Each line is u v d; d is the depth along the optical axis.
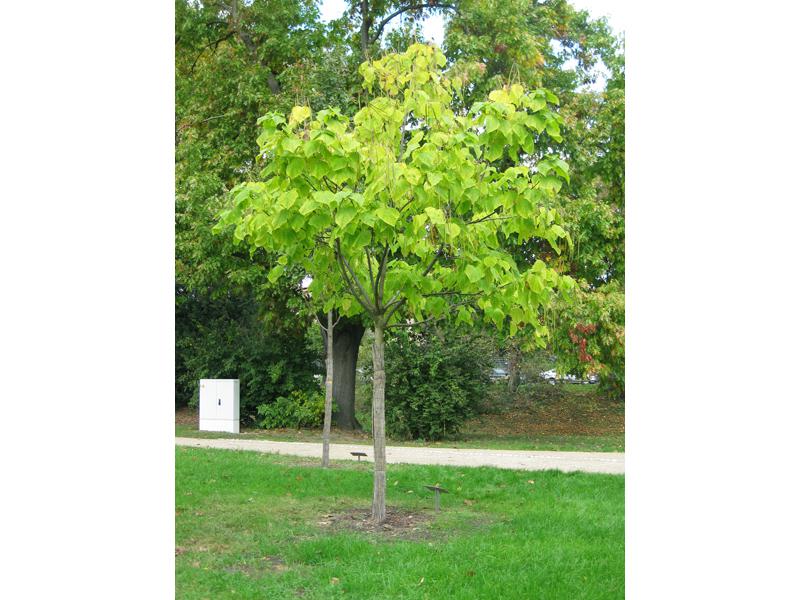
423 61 6.89
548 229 6.57
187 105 16.69
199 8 16.66
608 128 15.46
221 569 5.63
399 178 5.88
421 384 15.73
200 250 15.21
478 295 7.02
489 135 6.06
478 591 5.11
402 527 6.94
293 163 5.84
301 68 15.02
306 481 9.10
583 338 14.78
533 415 20.70
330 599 5.02
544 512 7.45
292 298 15.24
